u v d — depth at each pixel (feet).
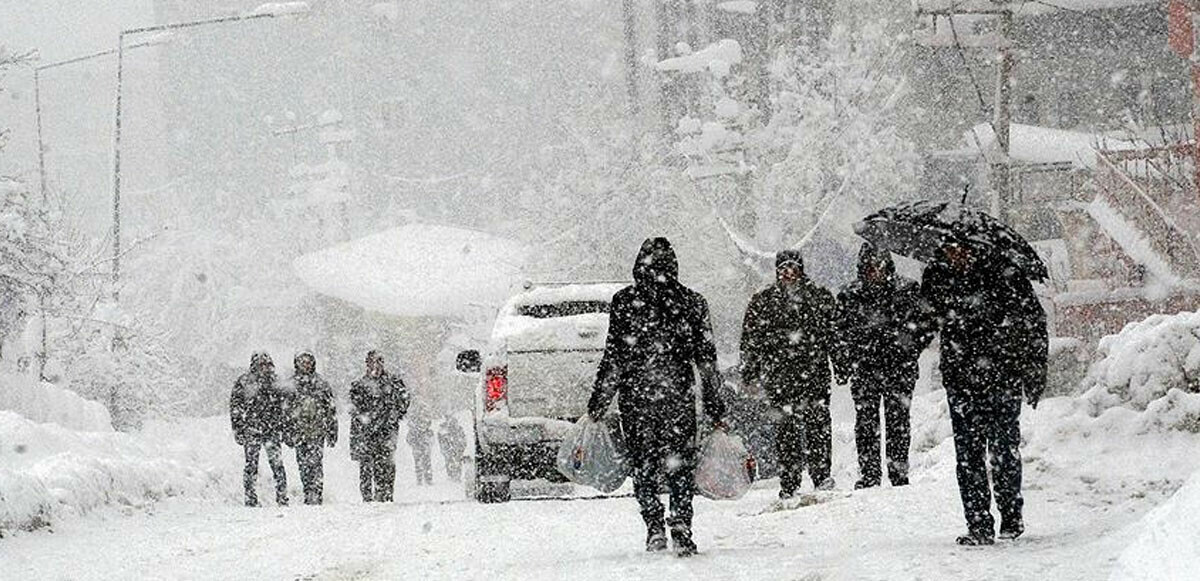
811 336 83.20
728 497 60.70
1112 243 197.88
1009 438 56.90
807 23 296.51
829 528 66.23
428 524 75.56
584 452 62.18
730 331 276.62
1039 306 57.21
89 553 75.31
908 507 69.21
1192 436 75.97
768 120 296.71
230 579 63.98
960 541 56.24
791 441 83.46
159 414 243.81
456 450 207.62
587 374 95.81
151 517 92.89
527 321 98.12
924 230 57.93
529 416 95.61
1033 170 246.27
